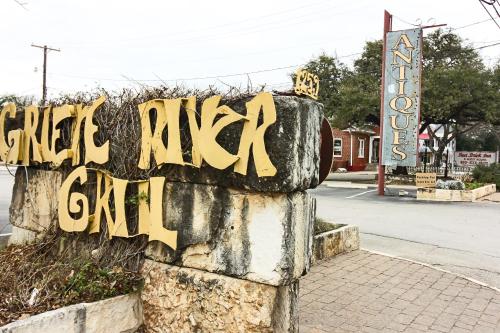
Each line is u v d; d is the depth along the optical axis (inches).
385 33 639.1
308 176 131.6
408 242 341.1
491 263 282.7
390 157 649.6
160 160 146.0
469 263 282.2
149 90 161.0
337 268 255.3
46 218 191.9
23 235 204.8
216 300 136.6
